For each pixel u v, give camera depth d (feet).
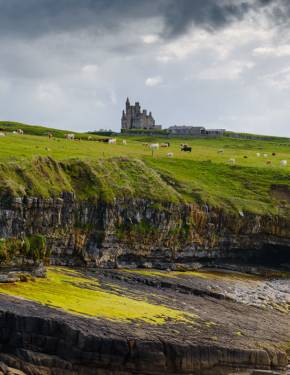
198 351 229.66
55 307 245.24
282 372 246.06
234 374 237.04
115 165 454.40
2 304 231.91
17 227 322.34
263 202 511.40
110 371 217.97
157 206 430.20
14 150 406.62
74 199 380.17
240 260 486.38
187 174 538.06
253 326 287.07
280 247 493.36
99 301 274.57
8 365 208.85
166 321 259.19
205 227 460.96
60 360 214.28
